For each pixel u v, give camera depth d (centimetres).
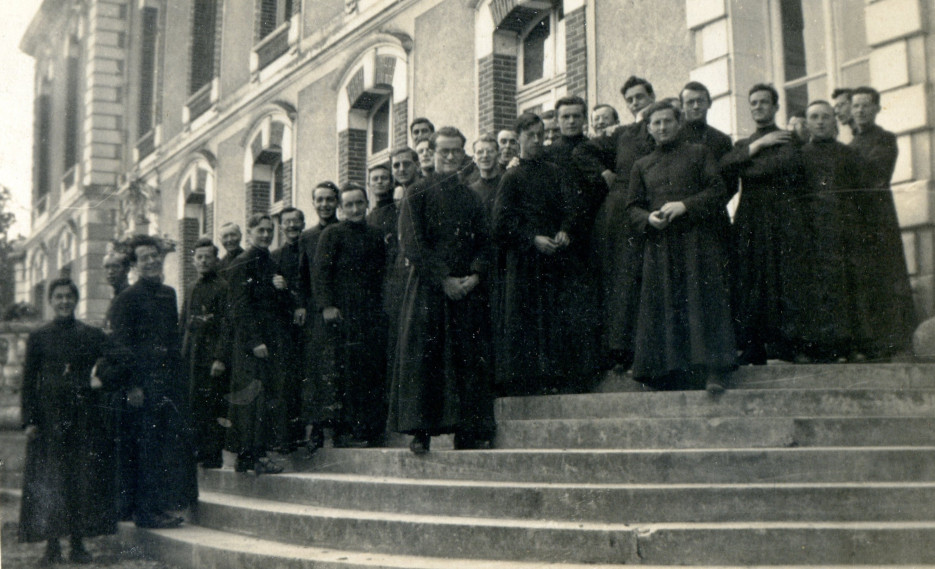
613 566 411
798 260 578
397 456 545
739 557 410
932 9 681
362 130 1205
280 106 1347
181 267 1495
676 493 438
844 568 400
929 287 662
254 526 544
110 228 1226
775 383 547
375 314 634
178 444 601
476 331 541
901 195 680
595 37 845
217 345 668
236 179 1452
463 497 473
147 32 1525
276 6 1448
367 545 470
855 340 575
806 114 640
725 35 729
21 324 774
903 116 691
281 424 620
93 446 584
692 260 527
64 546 619
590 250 607
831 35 725
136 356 595
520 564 422
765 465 457
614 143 624
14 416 759
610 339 581
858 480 457
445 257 539
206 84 1544
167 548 550
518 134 599
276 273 659
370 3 1165
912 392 517
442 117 1026
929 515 433
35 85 1418
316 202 680
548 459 486
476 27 973
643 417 530
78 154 1400
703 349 514
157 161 1491
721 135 605
